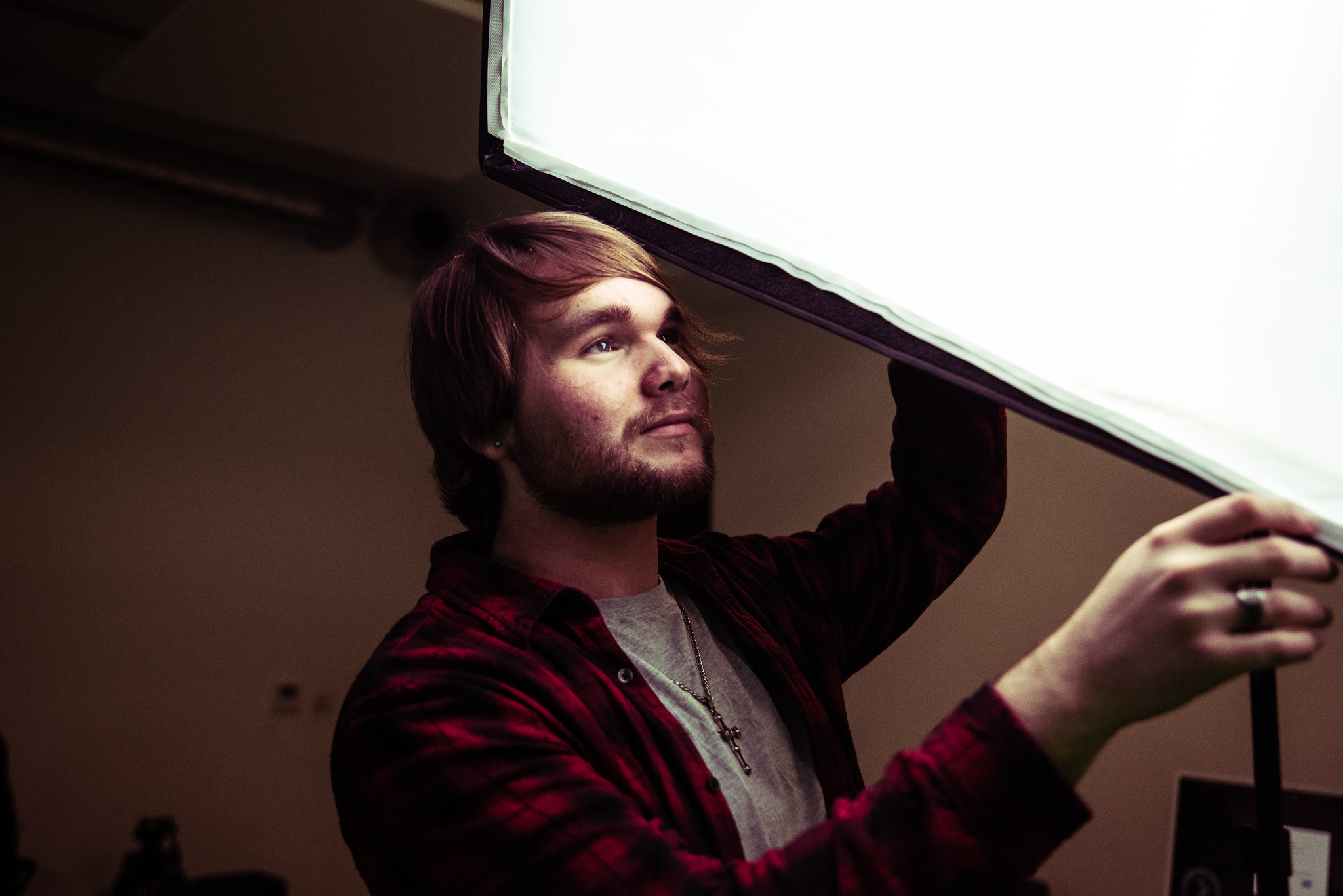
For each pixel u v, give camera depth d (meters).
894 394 0.88
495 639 0.73
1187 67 0.40
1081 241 0.42
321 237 3.65
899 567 0.89
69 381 3.37
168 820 3.07
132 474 3.46
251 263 3.75
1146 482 2.50
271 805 3.60
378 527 3.95
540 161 0.56
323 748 3.73
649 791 0.68
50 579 3.29
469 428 0.82
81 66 3.03
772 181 0.49
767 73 0.49
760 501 3.62
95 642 3.34
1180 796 2.07
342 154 3.08
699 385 0.81
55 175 3.33
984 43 0.44
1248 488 0.40
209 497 3.60
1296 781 2.13
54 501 3.31
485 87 0.57
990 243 0.44
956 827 0.43
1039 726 0.42
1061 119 0.43
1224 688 2.30
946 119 0.45
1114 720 0.41
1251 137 0.39
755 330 3.73
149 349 3.52
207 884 3.13
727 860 0.67
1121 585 0.41
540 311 0.77
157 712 3.43
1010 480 2.83
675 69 0.52
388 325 4.05
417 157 3.06
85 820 3.27
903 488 0.89
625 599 0.80
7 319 3.28
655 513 0.77
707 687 0.78
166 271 3.58
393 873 0.62
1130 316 0.41
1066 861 2.59
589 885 0.53
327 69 2.49
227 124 2.86
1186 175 0.40
